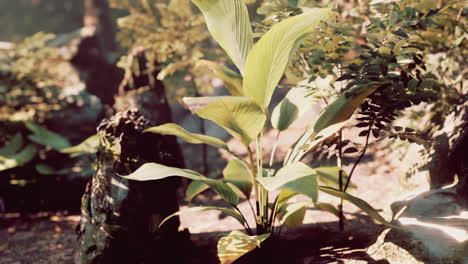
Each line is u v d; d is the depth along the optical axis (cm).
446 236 276
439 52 416
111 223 321
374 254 298
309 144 291
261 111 270
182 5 527
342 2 405
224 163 632
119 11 633
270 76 280
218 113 268
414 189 387
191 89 584
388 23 282
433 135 394
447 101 380
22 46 661
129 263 324
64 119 593
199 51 530
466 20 388
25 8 1673
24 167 533
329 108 303
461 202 317
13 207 531
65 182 529
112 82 693
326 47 319
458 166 344
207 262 347
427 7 301
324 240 352
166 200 346
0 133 560
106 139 329
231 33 305
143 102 550
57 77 664
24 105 582
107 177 327
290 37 262
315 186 230
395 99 281
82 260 331
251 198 486
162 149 349
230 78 325
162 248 338
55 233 459
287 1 320
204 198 518
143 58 564
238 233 316
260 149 324
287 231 380
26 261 391
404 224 304
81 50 705
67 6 1648
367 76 274
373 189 441
